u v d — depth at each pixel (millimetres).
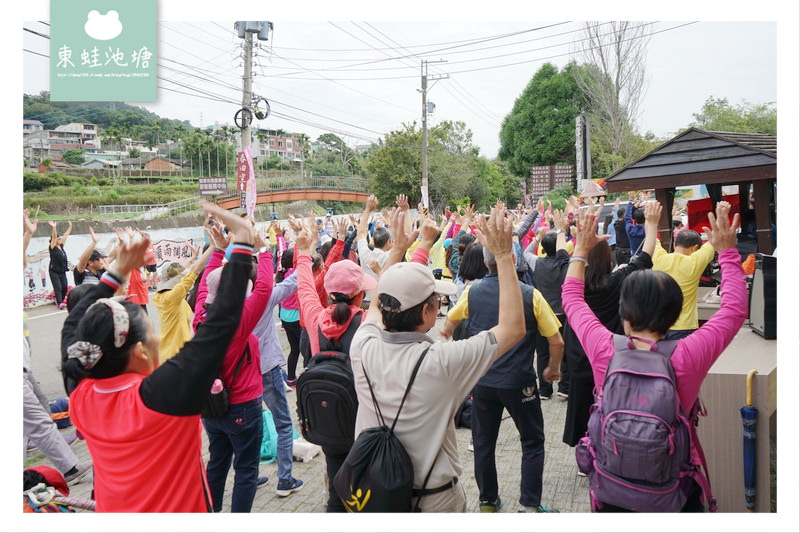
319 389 2662
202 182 24047
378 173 40312
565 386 5500
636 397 2068
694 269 4090
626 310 2213
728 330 2117
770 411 3150
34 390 4398
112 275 2238
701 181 5297
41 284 14094
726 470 3252
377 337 2246
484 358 2076
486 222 2141
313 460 4555
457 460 2217
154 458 1865
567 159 41438
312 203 45531
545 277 4984
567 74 41469
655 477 2018
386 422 2090
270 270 3018
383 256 4578
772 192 6516
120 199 34469
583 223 2500
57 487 2479
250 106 17016
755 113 33594
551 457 4316
